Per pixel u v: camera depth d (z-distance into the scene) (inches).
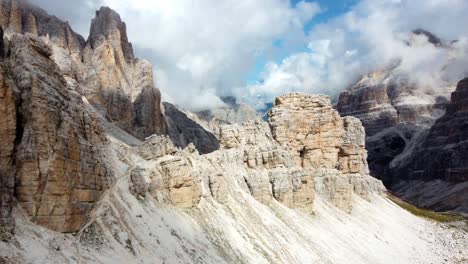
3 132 1782.7
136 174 2630.4
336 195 5211.6
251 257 2928.2
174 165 2918.3
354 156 6343.5
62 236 1857.8
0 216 1649.9
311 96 5821.9
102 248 1977.1
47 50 2187.5
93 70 6614.2
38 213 1806.1
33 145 1839.3
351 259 3986.2
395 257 4616.1
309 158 5684.1
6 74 1911.9
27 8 6299.2
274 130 5295.3
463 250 5516.7
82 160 2126.0
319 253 3688.5
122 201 2393.0
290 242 3550.7
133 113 7017.7
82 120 2295.8
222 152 4399.6
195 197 3029.0
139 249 2177.7
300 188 4392.2
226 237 2962.6
